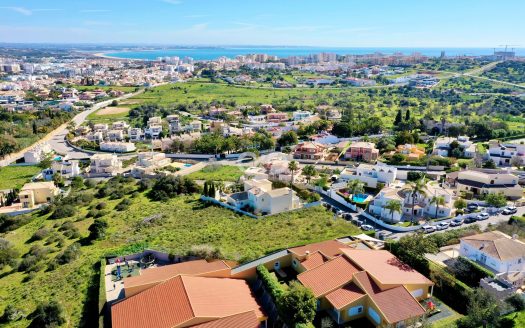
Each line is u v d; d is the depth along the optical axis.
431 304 65.62
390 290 64.31
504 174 132.12
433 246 77.69
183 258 82.94
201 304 61.72
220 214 117.88
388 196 116.00
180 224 110.69
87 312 69.06
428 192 117.75
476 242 82.62
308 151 187.50
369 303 63.00
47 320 66.62
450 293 68.81
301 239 94.62
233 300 65.00
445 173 155.88
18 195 151.25
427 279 68.75
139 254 85.94
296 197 127.38
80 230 113.31
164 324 57.91
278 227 105.00
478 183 131.75
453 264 77.12
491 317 56.88
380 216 114.94
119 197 143.75
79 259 91.69
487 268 78.50
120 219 119.12
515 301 61.00
